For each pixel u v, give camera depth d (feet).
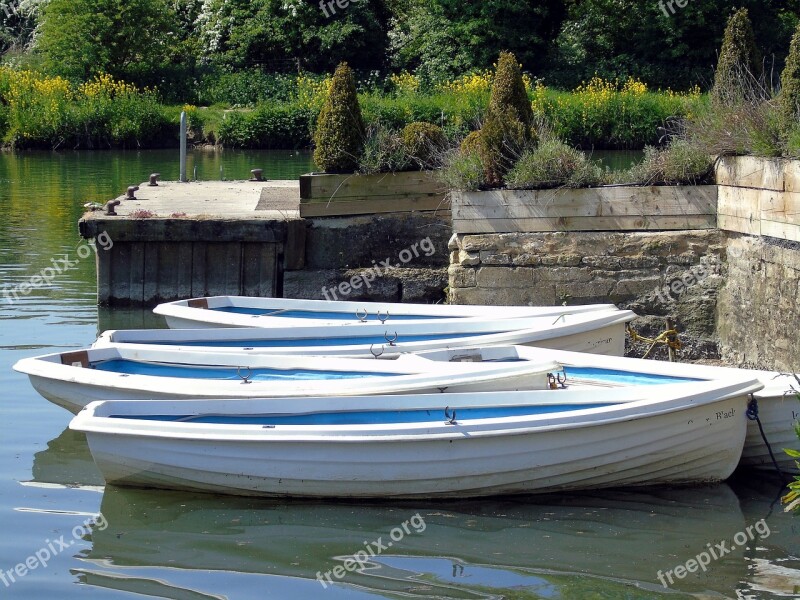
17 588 19.51
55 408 30.14
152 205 46.19
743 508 23.59
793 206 28.96
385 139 40.40
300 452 23.29
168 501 23.88
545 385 26.08
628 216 34.17
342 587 19.61
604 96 96.58
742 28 35.35
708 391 23.82
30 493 24.16
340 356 29.48
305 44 122.62
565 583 19.80
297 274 40.78
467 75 115.44
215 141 106.42
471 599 19.19
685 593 19.36
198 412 24.58
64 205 64.69
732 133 32.68
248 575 20.15
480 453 23.32
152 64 120.16
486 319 31.99
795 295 28.86
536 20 121.19
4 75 111.24
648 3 115.44
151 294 41.52
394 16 131.03
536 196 34.37
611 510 23.52
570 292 34.53
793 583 19.77
